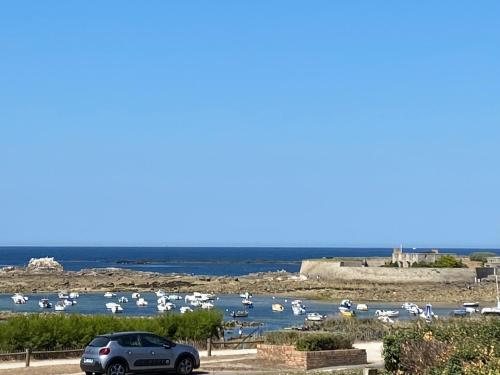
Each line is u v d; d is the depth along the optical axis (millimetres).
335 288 136250
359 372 29828
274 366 35156
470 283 136750
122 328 42125
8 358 37781
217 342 44000
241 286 143875
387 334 23844
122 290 140500
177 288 143750
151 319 44469
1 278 163125
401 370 22312
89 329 41312
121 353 30609
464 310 96188
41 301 106688
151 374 31500
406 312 101188
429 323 26109
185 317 45406
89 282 153500
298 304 102688
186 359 32312
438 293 126375
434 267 142750
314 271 156250
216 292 136875
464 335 22359
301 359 35062
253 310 104375
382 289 132750
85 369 30922
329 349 36594
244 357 38812
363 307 104188
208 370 33812
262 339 45719
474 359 19469
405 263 150250
